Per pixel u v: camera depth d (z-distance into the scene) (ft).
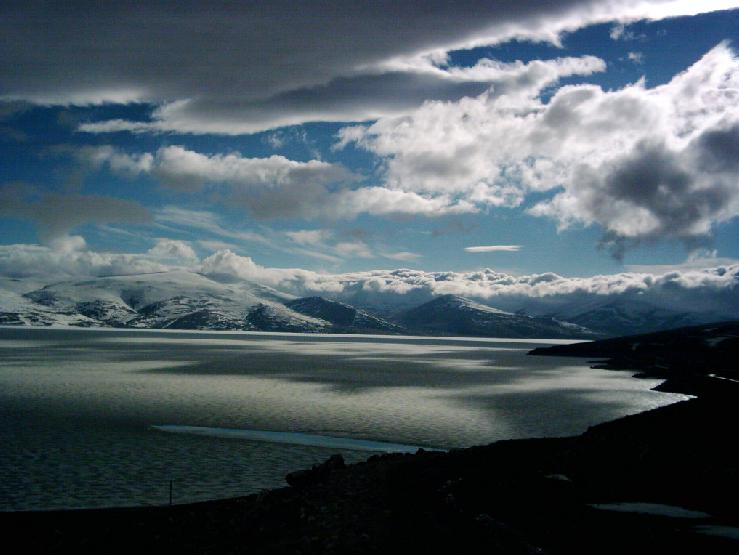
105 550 96.02
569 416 244.22
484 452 143.84
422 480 118.83
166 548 95.76
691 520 90.17
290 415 238.89
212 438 191.31
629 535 84.38
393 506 104.37
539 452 141.90
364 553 85.40
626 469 115.14
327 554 86.28
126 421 219.41
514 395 314.14
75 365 488.02
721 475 105.29
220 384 354.33
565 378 426.92
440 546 84.99
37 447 173.78
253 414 239.91
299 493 117.19
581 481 111.75
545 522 90.63
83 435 192.13
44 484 136.36
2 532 104.17
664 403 286.46
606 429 150.71
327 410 252.83
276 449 176.76
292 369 485.97
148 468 152.35
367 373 456.86
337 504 107.55
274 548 91.30
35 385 333.42
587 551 79.41
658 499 100.68
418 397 301.22
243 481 142.61
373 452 175.22
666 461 114.73
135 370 447.83
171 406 257.96
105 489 133.49
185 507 115.44
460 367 545.44
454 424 222.69
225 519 107.24
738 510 93.45
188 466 155.33
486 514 92.53
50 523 108.27
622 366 534.37
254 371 458.09
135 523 107.24
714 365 504.84
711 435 130.82
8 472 146.10
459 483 113.50
